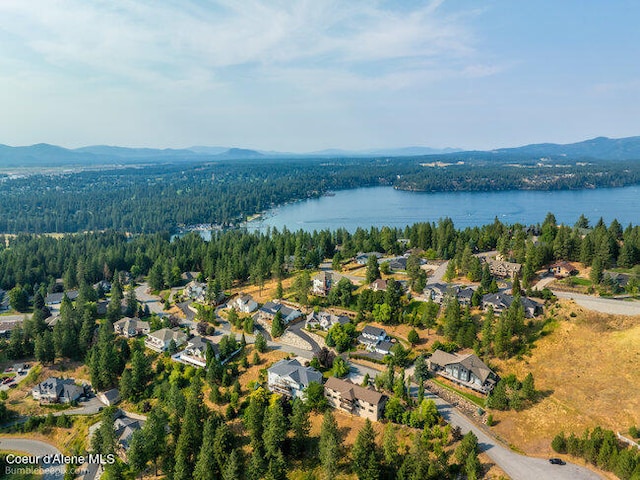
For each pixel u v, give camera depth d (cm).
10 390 13062
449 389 11325
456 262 18612
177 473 8788
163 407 11325
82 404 12375
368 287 17400
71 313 15962
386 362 12475
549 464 8594
